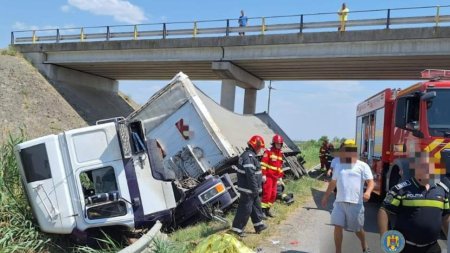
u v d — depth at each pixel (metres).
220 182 9.47
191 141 10.95
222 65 30.88
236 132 12.55
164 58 33.00
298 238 7.98
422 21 24.61
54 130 32.88
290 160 17.84
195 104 11.00
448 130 8.95
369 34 25.84
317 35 27.34
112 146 7.57
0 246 7.04
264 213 9.59
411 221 4.42
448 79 9.89
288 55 28.75
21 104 33.59
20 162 7.46
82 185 7.52
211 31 31.05
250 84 35.97
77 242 7.54
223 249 5.79
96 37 35.78
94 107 40.47
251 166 7.90
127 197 7.57
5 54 39.06
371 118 13.95
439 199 4.44
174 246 6.48
